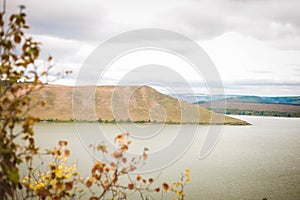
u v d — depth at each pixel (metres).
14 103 2.63
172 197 6.99
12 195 2.76
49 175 3.43
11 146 2.67
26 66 2.79
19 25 2.71
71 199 3.32
